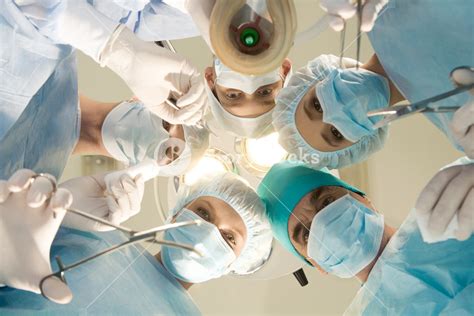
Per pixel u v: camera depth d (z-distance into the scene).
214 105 1.41
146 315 1.17
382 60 1.23
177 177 1.49
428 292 1.10
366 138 1.30
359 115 1.26
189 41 1.49
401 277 1.17
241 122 1.43
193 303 1.38
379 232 1.26
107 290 1.13
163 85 1.32
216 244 1.35
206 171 1.50
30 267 0.90
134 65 1.28
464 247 1.11
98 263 1.16
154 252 1.40
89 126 1.54
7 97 1.12
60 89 1.24
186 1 1.19
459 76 0.83
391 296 1.16
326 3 1.04
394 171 1.25
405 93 1.23
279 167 1.51
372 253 1.26
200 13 1.13
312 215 1.37
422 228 0.95
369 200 1.32
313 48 1.33
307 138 1.39
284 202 1.41
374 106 1.26
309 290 1.42
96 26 1.23
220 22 0.87
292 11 0.86
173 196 1.49
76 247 1.16
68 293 0.88
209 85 1.39
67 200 0.87
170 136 1.48
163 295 1.29
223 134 1.55
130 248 1.29
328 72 1.32
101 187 1.23
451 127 0.96
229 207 1.42
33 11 1.16
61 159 1.24
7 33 1.14
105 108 1.57
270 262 1.49
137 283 1.23
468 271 1.08
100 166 1.57
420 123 1.15
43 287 0.87
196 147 1.46
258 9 0.88
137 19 1.50
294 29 0.87
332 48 1.31
